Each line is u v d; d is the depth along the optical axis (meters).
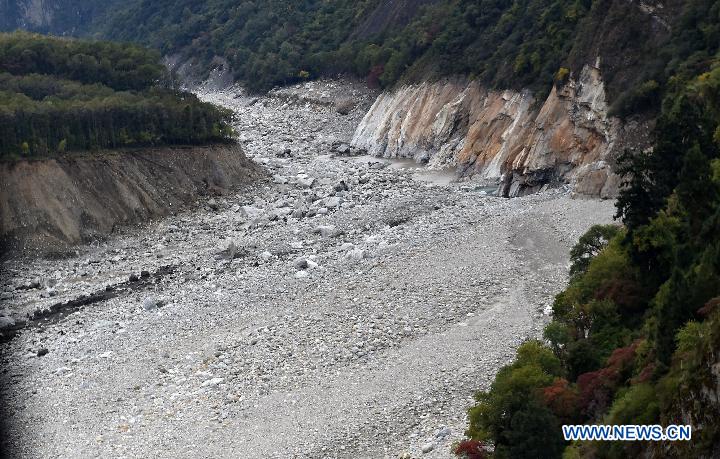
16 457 46.75
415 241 77.31
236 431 47.81
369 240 81.06
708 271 36.44
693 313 35.97
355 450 44.31
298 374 53.66
